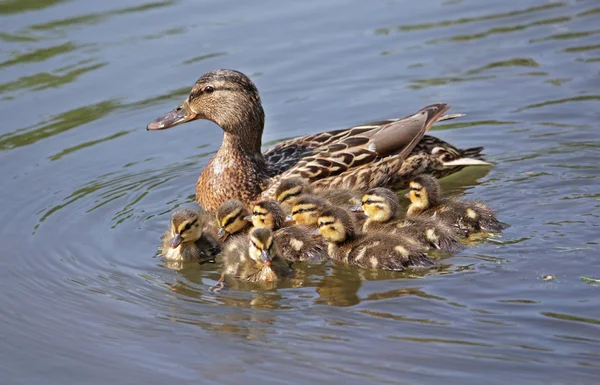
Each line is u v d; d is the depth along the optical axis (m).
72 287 11.89
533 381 9.23
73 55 18.62
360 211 13.62
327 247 12.70
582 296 10.82
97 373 10.05
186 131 17.05
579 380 9.21
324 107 17.25
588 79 17.59
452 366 9.55
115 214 14.02
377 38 19.56
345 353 9.90
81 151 15.91
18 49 18.75
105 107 17.11
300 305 11.11
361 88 17.83
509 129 16.28
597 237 12.38
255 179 14.27
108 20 20.09
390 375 9.47
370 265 12.09
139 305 11.35
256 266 11.97
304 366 9.73
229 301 11.34
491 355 9.70
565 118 16.42
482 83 17.80
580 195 13.78
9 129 16.31
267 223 13.12
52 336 10.80
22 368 10.24
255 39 19.44
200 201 14.56
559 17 20.20
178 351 10.27
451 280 11.45
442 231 12.38
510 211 13.41
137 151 16.12
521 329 10.16
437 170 15.09
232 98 14.17
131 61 18.50
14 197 14.38
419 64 18.55
